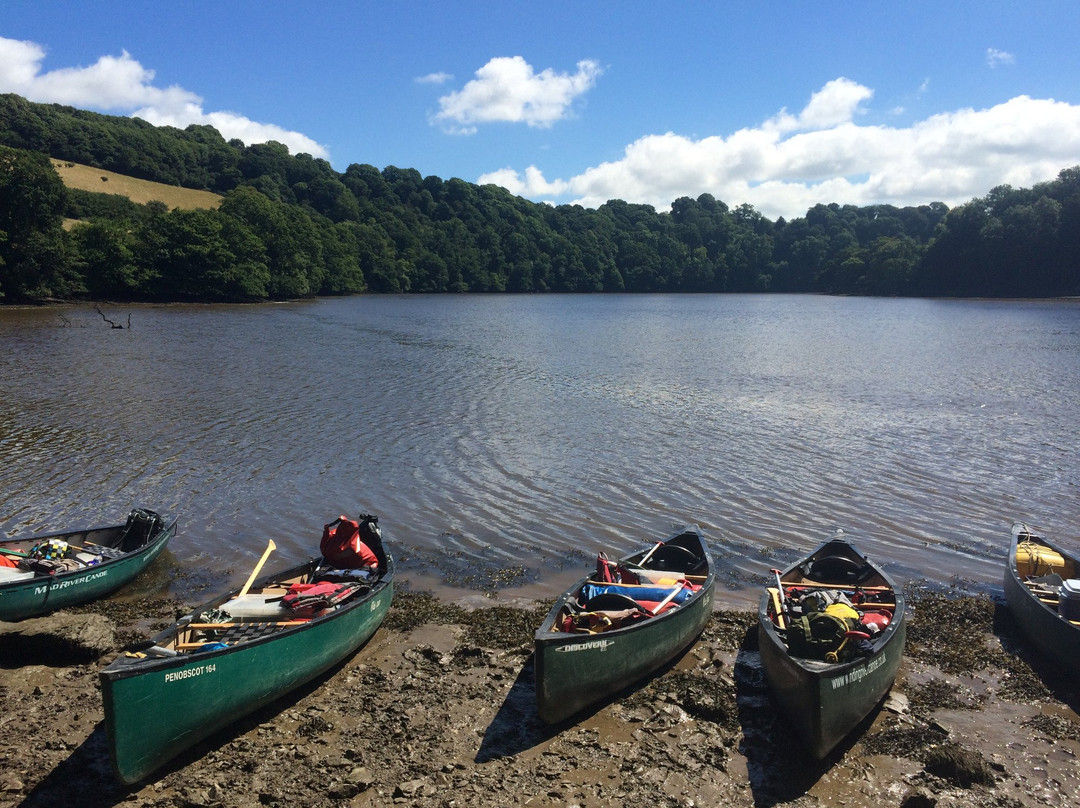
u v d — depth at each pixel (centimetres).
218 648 826
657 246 17925
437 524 1517
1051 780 759
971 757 770
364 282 13375
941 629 1098
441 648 1033
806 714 777
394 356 4278
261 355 4197
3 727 831
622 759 790
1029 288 11744
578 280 16688
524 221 17900
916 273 13262
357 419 2477
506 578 1275
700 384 3309
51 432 2222
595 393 3048
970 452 2078
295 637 876
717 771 772
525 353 4547
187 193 13912
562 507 1617
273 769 768
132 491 1689
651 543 1425
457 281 15012
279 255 10375
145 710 727
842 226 18788
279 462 1938
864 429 2377
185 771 767
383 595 1062
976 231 12050
